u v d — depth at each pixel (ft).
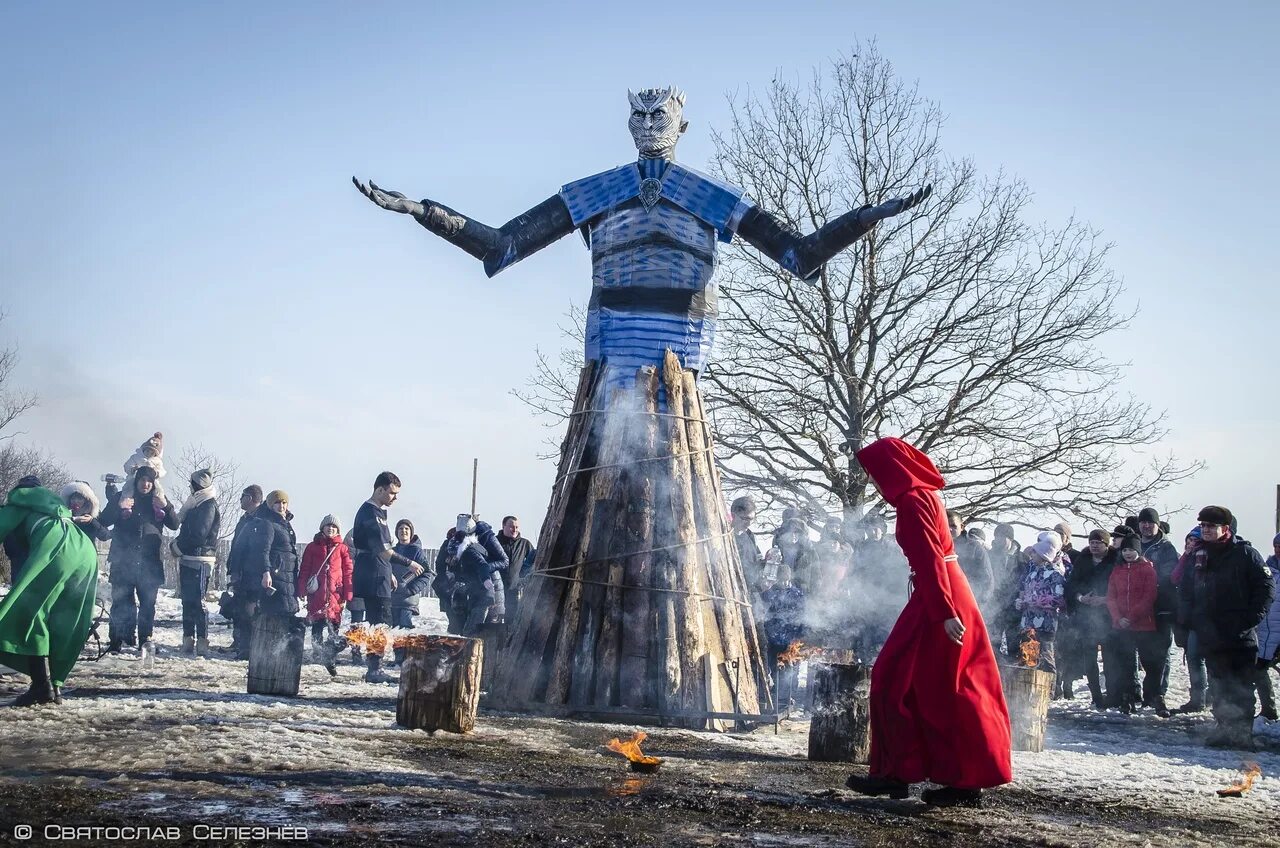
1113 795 24.35
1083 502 78.89
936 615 21.50
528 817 18.45
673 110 36.58
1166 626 44.93
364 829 16.93
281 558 49.01
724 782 23.00
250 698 33.58
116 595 47.44
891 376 80.28
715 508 35.86
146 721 26.48
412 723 27.91
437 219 34.37
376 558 46.57
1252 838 20.57
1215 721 38.93
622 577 34.53
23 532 29.66
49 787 18.51
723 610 34.96
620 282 36.32
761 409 78.89
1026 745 32.14
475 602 42.63
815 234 35.24
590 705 33.68
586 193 36.47
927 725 21.66
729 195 36.19
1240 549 36.73
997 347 80.23
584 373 36.91
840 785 23.57
